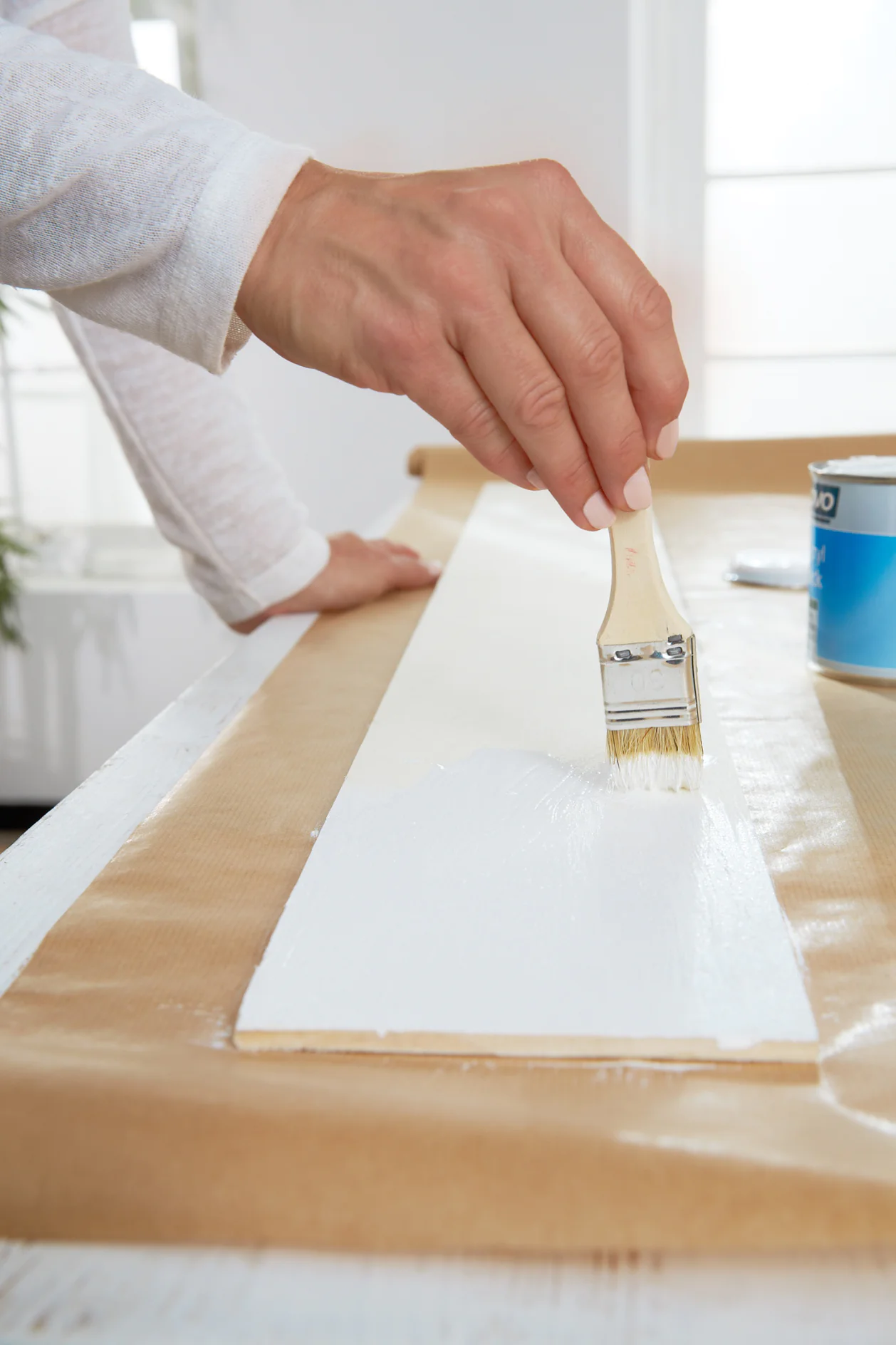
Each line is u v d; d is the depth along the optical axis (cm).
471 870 44
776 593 88
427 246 45
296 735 63
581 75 231
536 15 229
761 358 248
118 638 269
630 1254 28
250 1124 31
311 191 48
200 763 59
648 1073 34
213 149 47
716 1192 29
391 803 50
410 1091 33
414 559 101
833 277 241
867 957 39
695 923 40
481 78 234
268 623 89
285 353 51
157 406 87
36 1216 30
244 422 90
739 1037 34
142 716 273
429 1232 29
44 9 81
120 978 39
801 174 236
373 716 66
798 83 231
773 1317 26
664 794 50
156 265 48
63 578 275
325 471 259
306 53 237
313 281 47
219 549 90
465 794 51
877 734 59
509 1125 31
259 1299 27
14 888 46
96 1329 26
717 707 63
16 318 259
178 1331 26
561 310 45
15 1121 31
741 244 242
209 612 265
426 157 240
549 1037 34
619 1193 29
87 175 47
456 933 40
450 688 66
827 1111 32
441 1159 30
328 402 255
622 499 48
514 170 46
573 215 45
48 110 46
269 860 48
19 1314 27
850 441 134
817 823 49
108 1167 30
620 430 46
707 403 252
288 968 38
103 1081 33
